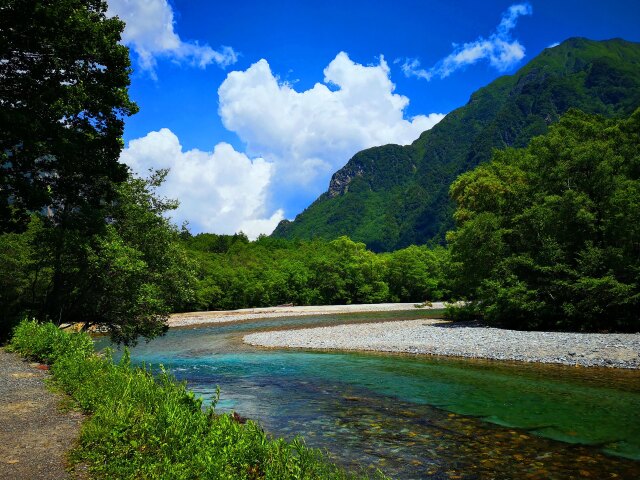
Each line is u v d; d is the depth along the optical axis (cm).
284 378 1859
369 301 9656
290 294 9156
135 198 2455
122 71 1948
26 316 1958
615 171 3447
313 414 1248
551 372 1777
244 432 638
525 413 1212
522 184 3950
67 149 1806
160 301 2341
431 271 9962
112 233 2167
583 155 3125
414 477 790
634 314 2681
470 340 2700
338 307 8212
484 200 4172
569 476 786
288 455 603
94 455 645
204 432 664
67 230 2016
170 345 3319
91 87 1877
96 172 2019
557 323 2973
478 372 1842
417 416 1211
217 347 3134
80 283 2242
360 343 2952
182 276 2620
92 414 873
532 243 3478
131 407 775
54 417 861
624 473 796
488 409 1267
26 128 1598
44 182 1966
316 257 10025
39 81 1812
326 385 1686
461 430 1073
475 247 3800
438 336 2998
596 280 2670
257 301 8944
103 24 1936
